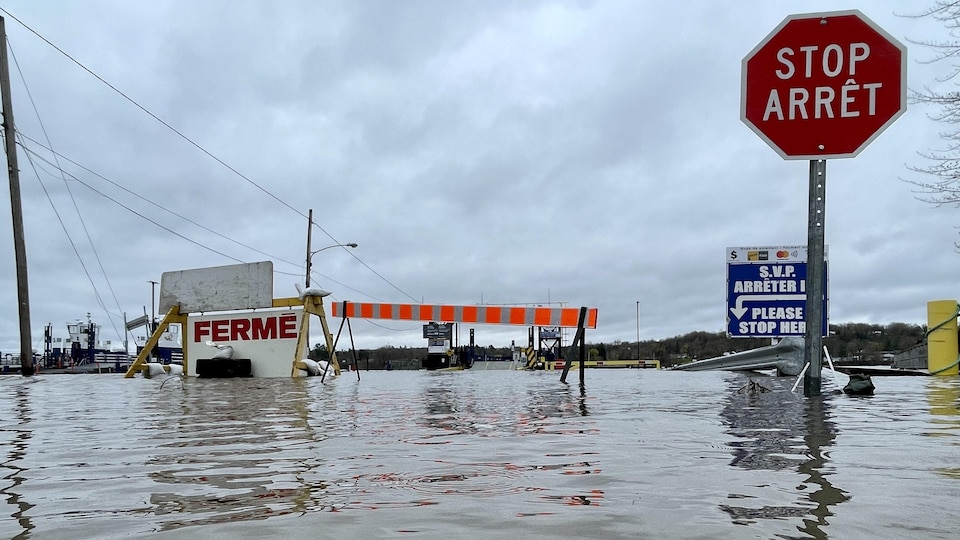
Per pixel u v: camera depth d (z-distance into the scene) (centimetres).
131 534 190
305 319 1216
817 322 632
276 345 1233
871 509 207
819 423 422
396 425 431
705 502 219
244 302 1247
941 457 296
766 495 227
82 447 346
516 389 812
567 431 394
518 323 1005
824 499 221
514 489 241
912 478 252
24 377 1560
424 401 629
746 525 192
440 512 210
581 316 977
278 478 263
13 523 203
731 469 273
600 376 1296
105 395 767
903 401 583
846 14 593
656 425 419
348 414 504
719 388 812
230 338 1270
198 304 1288
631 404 575
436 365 4478
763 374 1233
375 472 273
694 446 333
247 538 185
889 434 369
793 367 1111
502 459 301
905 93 580
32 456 319
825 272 1080
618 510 210
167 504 224
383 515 207
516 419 460
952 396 639
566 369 991
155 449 338
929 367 1158
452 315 1055
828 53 597
